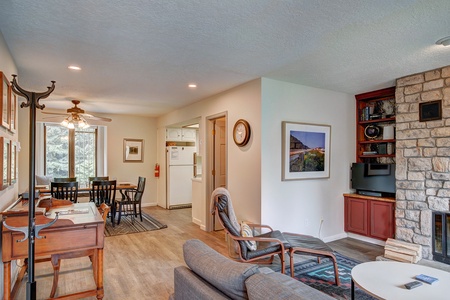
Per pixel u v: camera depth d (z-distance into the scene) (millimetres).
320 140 4363
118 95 4902
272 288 1100
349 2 1933
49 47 2719
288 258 3668
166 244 4270
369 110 4789
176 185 7316
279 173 3926
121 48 2762
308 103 4262
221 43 2650
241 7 2004
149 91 4590
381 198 4211
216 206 3131
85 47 2730
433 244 3516
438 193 3467
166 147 7371
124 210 6359
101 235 2461
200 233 4898
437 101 3453
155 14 2100
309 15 2117
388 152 4496
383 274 2232
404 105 3809
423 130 3611
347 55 2965
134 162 7547
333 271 3242
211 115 4977
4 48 2512
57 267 2545
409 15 2111
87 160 7078
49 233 2262
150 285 2902
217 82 4035
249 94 3998
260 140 3773
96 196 5586
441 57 3033
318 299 1049
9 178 2504
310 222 4262
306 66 3328
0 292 2270
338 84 4160
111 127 7234
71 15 2105
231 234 2957
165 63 3209
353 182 4711
